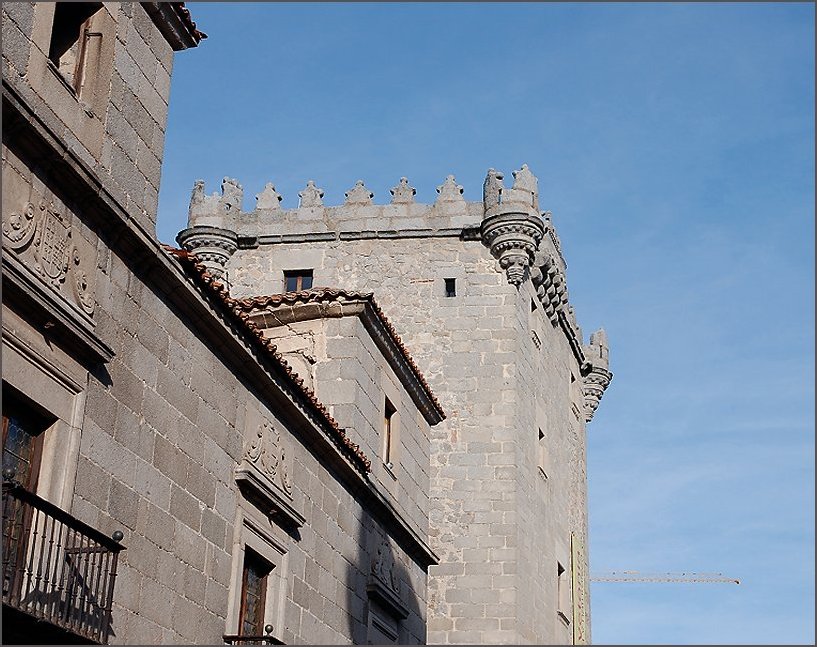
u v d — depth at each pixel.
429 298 34.31
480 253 34.62
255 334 17.56
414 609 24.78
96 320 14.18
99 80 15.06
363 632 21.61
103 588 13.16
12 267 12.41
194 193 36.25
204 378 16.67
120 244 14.76
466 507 32.03
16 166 12.92
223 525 16.75
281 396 18.64
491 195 34.66
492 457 32.41
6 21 13.09
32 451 13.11
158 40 16.67
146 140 16.02
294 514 18.75
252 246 35.69
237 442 17.44
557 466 37.75
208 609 16.08
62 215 13.68
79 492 13.50
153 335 15.43
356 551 21.69
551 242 37.34
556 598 35.97
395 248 35.06
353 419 22.19
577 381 42.47
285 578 18.50
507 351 33.47
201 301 16.19
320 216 35.59
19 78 13.14
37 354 12.93
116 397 14.45
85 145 14.52
